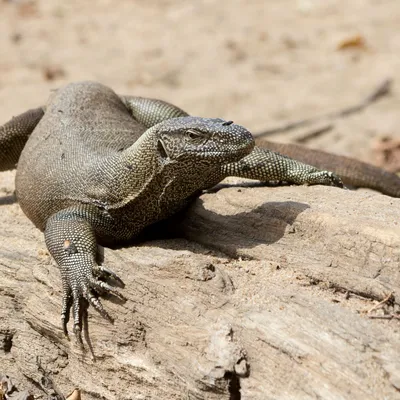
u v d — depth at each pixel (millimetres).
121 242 13344
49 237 12766
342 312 10516
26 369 13039
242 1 39906
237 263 12188
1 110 26469
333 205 12555
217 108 27438
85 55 32656
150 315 11539
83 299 12133
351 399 9664
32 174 14406
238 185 14273
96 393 12109
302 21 36594
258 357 10500
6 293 13406
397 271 10977
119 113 15688
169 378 11141
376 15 36719
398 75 30141
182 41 34219
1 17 37594
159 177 12477
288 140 24906
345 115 26844
